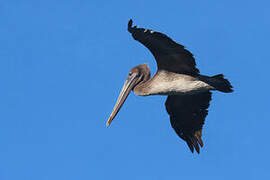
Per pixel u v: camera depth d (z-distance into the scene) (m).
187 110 17.20
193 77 14.98
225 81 14.18
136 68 17.05
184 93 15.38
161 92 15.53
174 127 17.58
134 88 16.22
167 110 17.33
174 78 15.20
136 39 13.64
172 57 14.48
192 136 17.47
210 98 16.80
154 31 12.78
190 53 13.97
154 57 14.74
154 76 15.55
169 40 13.30
